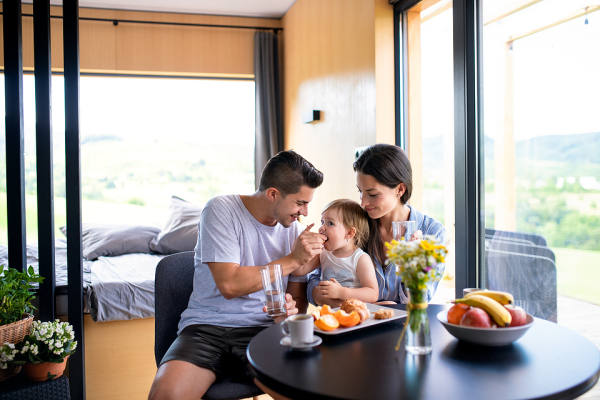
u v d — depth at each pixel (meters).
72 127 2.15
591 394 1.61
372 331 1.22
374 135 2.82
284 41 4.71
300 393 0.87
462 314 1.09
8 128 2.07
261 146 4.68
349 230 1.69
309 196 1.65
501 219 2.03
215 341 1.56
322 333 1.18
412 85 2.72
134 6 4.37
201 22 4.62
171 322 1.76
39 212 2.12
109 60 4.43
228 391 1.46
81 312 2.16
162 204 5.11
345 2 3.20
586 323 1.65
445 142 2.44
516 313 1.08
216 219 1.66
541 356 1.02
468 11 2.13
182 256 1.82
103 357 2.51
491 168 2.08
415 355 1.03
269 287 1.38
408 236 1.41
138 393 2.53
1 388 1.75
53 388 1.83
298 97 4.29
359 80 3.01
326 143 3.62
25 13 4.03
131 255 3.59
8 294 1.86
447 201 2.44
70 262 2.15
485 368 0.95
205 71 4.65
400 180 1.67
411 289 1.04
